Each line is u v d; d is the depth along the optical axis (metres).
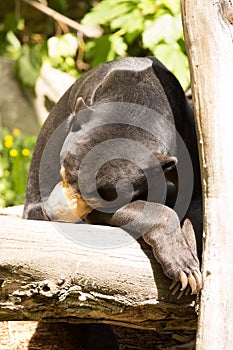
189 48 6.83
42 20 21.97
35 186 9.61
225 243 6.50
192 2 6.79
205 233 6.67
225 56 6.68
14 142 17.77
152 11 14.87
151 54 15.84
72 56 20.33
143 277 6.95
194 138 8.33
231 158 6.58
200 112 6.72
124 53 16.12
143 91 8.09
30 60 20.14
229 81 6.67
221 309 6.43
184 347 9.04
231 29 6.73
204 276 6.60
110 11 15.20
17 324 8.74
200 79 6.72
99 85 8.39
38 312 6.93
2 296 6.77
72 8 21.92
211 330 6.42
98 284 6.87
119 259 6.93
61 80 20.19
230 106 6.64
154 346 9.14
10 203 16.75
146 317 7.19
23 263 6.68
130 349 9.16
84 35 21.05
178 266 6.75
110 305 6.98
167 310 7.14
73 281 6.81
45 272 6.73
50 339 8.70
